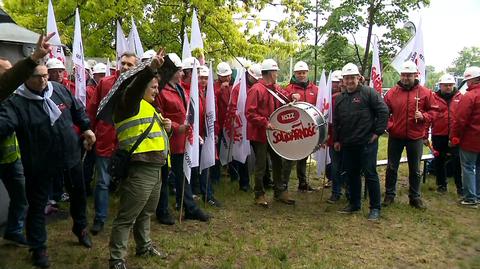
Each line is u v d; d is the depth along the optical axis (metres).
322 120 6.65
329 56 15.46
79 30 6.52
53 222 5.88
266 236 5.72
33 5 11.41
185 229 5.82
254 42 13.38
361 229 6.07
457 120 7.26
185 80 6.27
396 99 6.92
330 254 5.21
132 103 3.95
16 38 5.43
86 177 6.90
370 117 6.35
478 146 7.20
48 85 4.41
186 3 11.67
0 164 4.88
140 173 4.23
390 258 5.16
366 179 6.47
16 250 4.94
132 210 4.30
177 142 5.87
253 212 6.68
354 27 14.85
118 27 7.43
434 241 5.72
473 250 5.46
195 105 5.82
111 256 4.34
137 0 10.89
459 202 7.52
